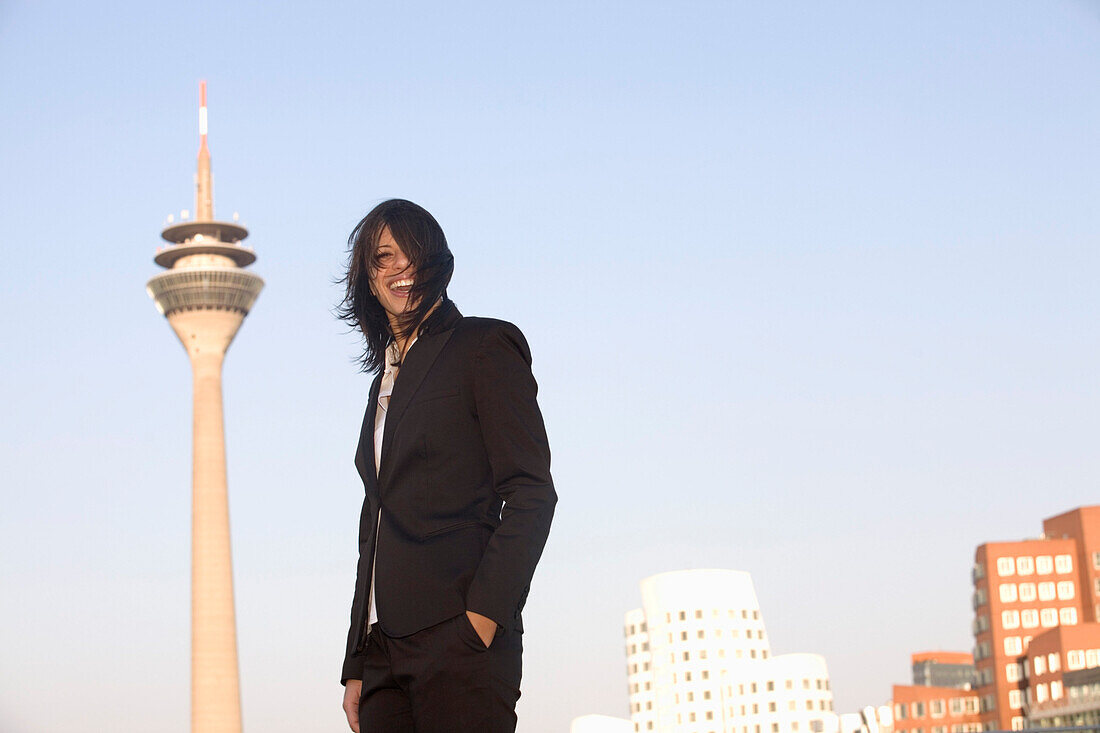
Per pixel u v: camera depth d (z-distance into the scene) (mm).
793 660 184125
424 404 3920
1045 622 158625
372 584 3977
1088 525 160125
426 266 4109
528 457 3857
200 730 178375
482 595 3639
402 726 3871
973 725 158000
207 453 192750
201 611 185125
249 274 199625
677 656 192125
